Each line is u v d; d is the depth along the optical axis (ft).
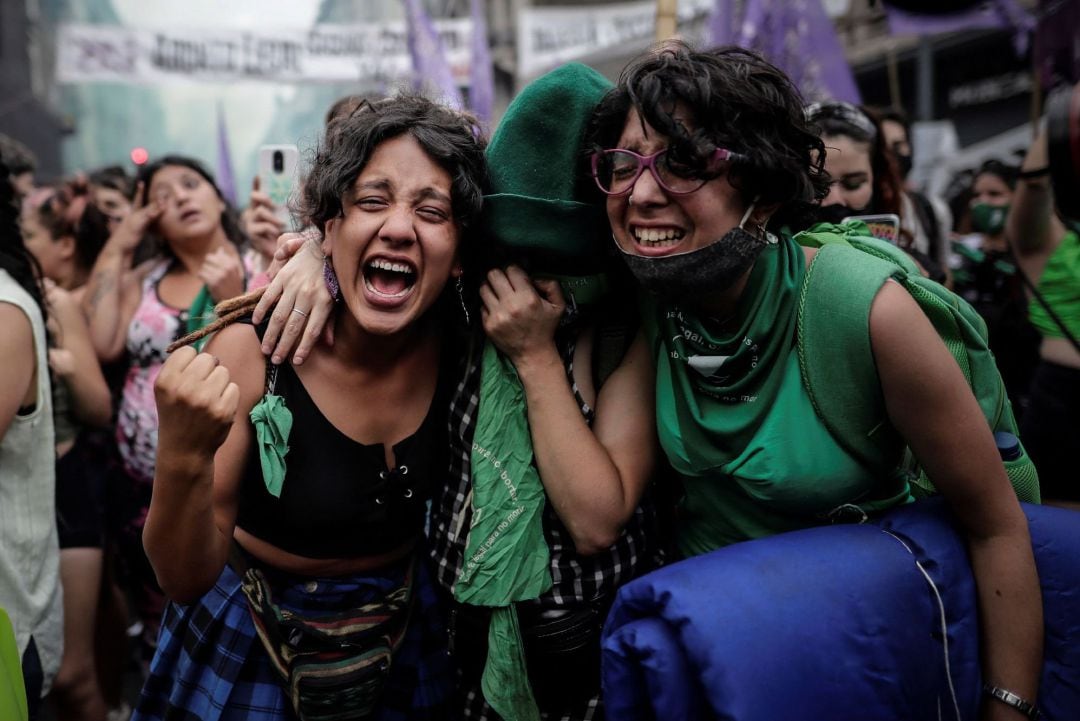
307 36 25.09
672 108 4.32
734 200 4.45
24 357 5.74
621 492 4.88
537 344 4.95
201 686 5.24
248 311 4.97
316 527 4.93
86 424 8.89
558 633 5.06
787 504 4.64
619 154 4.51
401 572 5.41
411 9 16.11
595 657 5.17
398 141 4.68
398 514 5.12
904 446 4.77
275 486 4.68
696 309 4.85
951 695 4.30
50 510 6.15
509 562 4.92
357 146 4.65
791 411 4.56
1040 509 4.67
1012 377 9.97
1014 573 4.40
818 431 4.52
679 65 4.37
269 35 25.08
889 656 4.05
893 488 4.95
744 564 4.10
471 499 5.08
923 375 4.26
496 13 38.91
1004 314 9.89
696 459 4.79
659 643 3.93
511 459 4.99
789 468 4.53
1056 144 5.87
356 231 4.62
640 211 4.44
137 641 11.97
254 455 4.91
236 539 5.31
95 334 9.89
